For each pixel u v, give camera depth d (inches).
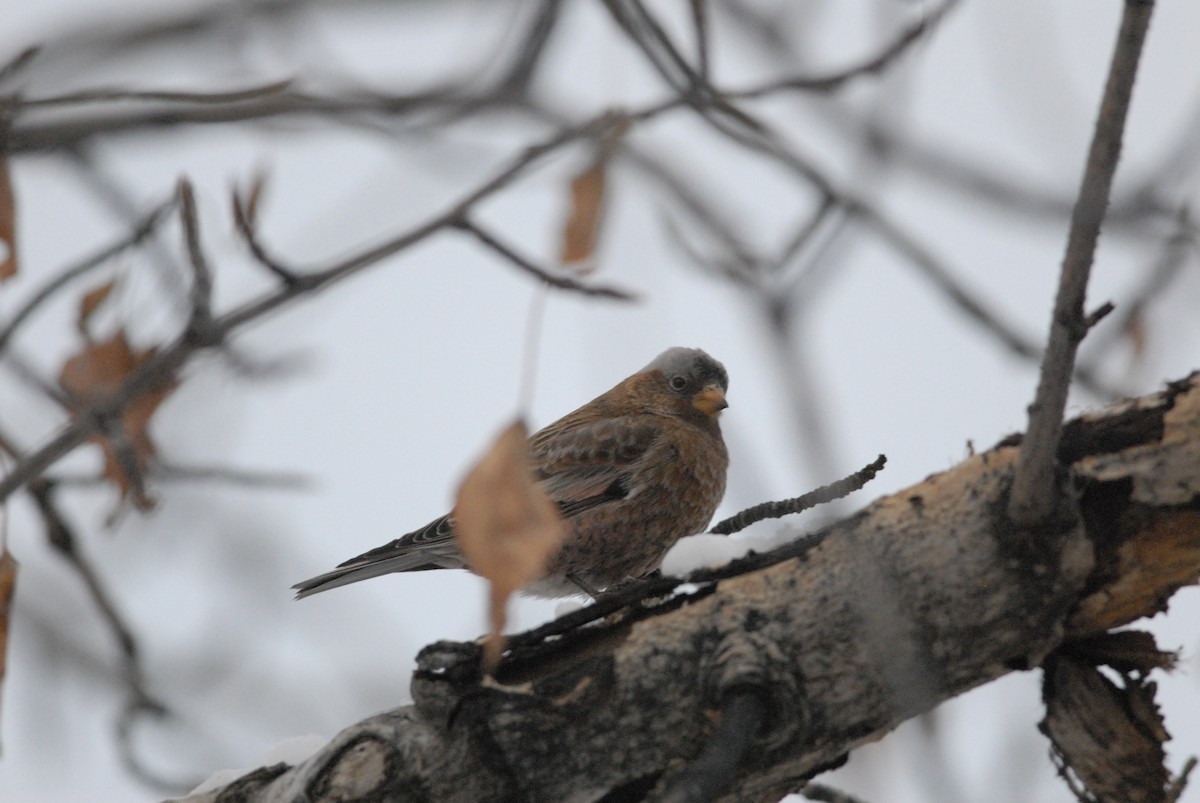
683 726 227.1
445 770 228.5
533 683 231.8
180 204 262.7
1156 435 221.0
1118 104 183.5
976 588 224.4
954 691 231.9
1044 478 215.0
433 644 230.8
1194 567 221.3
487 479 175.2
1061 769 239.0
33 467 270.2
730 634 227.6
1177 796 230.4
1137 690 232.4
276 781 240.2
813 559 231.1
